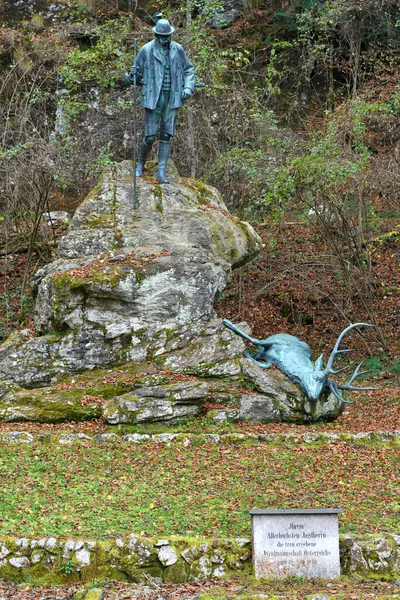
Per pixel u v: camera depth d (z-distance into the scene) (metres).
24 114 21.83
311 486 10.18
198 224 15.83
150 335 14.34
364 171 21.11
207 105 23.34
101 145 23.83
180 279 14.68
